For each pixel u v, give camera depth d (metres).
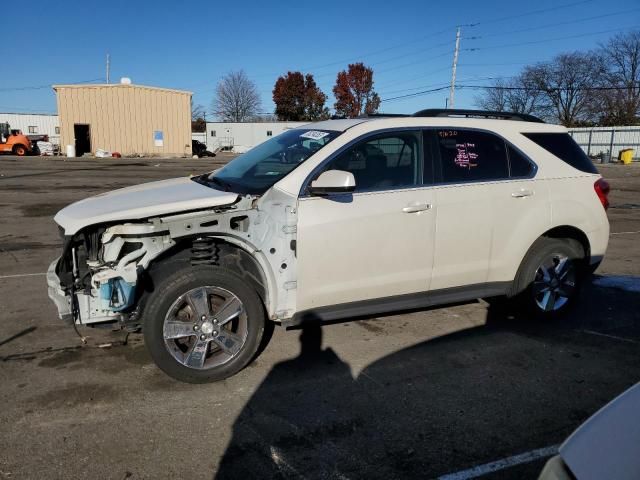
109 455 2.95
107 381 3.81
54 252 7.77
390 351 4.41
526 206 4.73
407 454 3.02
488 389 3.79
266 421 3.33
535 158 4.86
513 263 4.77
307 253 3.91
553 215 4.85
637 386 1.81
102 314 3.70
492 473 2.86
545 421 3.38
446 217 4.36
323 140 4.22
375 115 4.69
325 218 3.93
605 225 5.13
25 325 4.83
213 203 3.66
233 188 4.07
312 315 4.07
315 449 3.05
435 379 3.94
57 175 21.22
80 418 3.32
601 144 45.28
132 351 4.33
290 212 3.86
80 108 39.59
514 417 3.43
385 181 4.21
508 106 67.12
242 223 3.79
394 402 3.59
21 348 4.34
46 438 3.09
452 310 5.46
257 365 4.12
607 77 60.59
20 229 9.58
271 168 4.22
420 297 4.45
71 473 2.79
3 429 3.18
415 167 4.35
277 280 3.89
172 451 3.00
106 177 20.53
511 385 3.86
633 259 8.00
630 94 58.97
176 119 42.28
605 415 1.73
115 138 40.66
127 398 3.58
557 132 5.12
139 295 3.87
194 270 3.66
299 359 4.23
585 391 3.79
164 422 3.29
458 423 3.34
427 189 4.31
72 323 3.70
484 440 3.16
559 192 4.89
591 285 6.50
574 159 5.10
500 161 4.71
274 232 3.83
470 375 4.01
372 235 4.09
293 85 77.62
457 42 44.84
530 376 4.01
